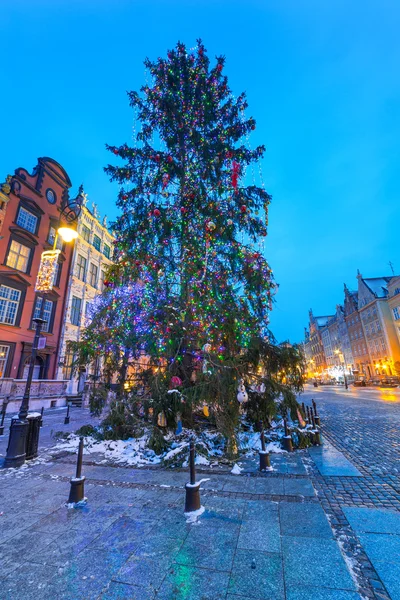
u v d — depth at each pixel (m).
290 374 8.83
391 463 5.71
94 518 3.68
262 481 4.86
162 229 8.82
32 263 21.19
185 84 10.18
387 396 22.30
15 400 15.77
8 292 19.42
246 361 8.33
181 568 2.67
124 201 9.41
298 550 2.89
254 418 8.23
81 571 2.65
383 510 3.72
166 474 5.36
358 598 2.25
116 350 8.59
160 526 3.44
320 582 2.43
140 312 8.43
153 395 7.34
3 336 18.64
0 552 2.98
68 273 24.89
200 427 7.57
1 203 19.41
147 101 10.24
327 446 7.18
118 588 2.43
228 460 5.95
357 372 55.09
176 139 10.07
